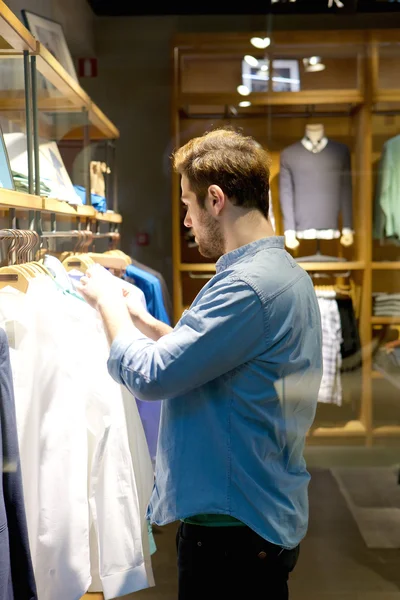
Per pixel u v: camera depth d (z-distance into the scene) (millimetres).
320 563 1901
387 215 2523
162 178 2127
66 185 1867
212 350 1012
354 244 2537
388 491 2098
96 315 1338
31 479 1158
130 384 1057
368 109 2449
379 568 1896
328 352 2479
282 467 1144
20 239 1313
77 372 1236
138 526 1358
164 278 2154
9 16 1269
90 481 1311
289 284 1065
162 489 1140
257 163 1087
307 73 2350
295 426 1150
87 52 2053
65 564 1197
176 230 2143
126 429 1370
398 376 2426
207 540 1125
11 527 972
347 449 2244
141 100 2105
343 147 2500
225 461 1083
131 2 2031
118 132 2107
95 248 2146
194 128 2238
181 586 1172
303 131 2463
